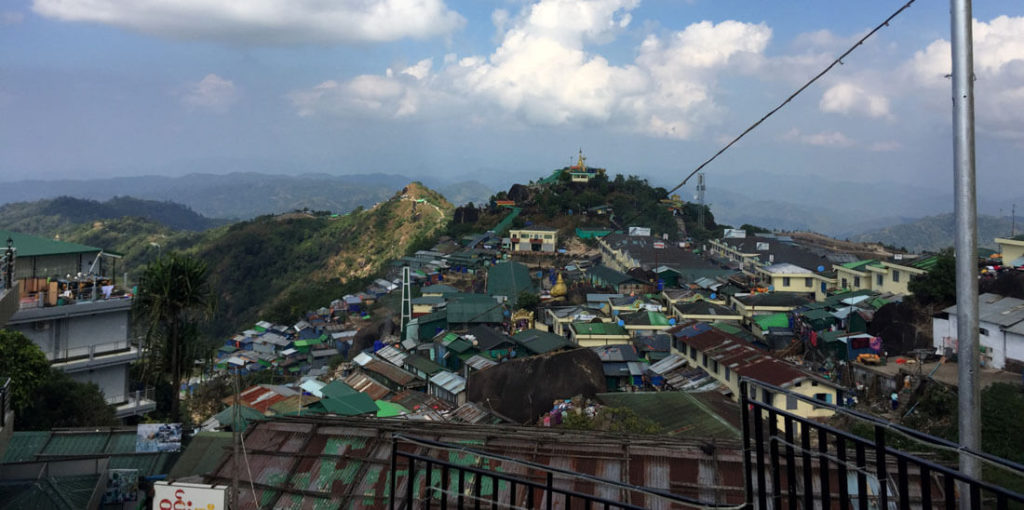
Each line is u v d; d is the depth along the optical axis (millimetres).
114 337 34594
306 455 18125
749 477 5609
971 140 6703
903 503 4773
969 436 6461
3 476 23391
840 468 5199
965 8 6816
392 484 7668
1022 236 55156
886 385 38344
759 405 5723
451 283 89812
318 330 80000
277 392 42875
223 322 126188
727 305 66000
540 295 74125
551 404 42656
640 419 33781
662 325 55812
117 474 23156
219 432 27875
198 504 15305
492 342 52188
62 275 37969
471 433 18484
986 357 38250
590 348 49125
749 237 94438
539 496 15688
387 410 41156
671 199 132250
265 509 16406
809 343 48469
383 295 90750
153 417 37312
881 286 59625
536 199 129625
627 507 6145
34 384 26828
